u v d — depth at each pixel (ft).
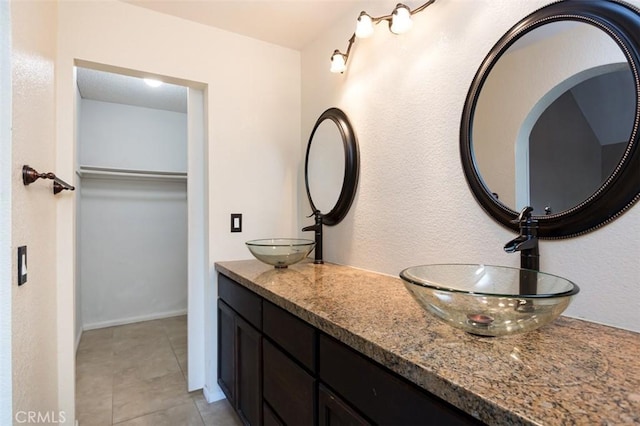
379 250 5.37
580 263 3.02
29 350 3.42
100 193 11.62
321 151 6.82
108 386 7.38
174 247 12.98
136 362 8.64
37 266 3.83
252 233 7.23
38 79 3.96
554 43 3.18
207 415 6.31
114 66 5.88
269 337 4.44
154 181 12.62
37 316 3.83
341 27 6.34
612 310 2.83
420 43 4.62
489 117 3.73
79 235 10.36
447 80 4.23
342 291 4.23
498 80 3.65
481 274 3.64
